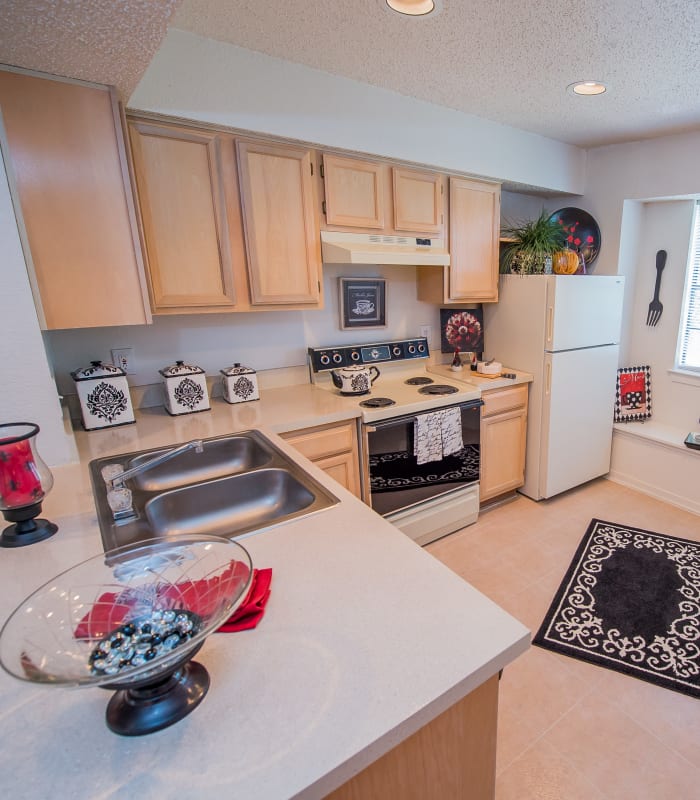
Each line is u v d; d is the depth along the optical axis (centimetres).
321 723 52
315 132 187
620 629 178
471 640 64
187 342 212
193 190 167
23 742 51
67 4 96
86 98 135
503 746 135
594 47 164
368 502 209
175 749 50
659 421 311
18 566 86
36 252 135
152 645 56
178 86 156
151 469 148
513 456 273
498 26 151
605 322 273
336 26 151
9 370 126
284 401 213
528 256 270
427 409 216
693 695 150
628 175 284
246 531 95
